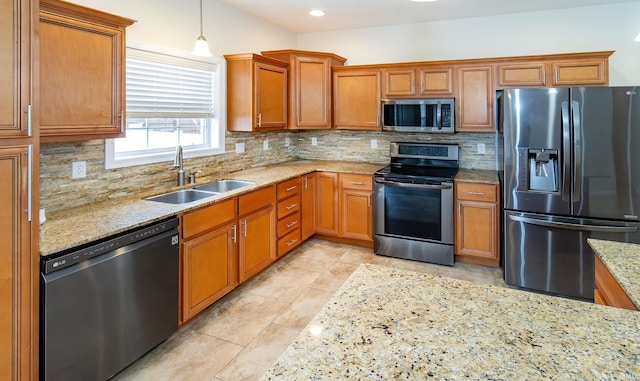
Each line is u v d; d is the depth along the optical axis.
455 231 3.65
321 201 4.24
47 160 2.18
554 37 3.74
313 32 4.68
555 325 0.98
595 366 0.80
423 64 3.89
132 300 2.00
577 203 2.92
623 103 2.76
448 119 3.81
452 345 0.88
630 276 1.29
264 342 2.38
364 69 4.18
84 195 2.40
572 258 2.98
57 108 1.90
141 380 2.02
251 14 3.88
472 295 1.16
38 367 1.61
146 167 2.83
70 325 1.71
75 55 1.97
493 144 4.02
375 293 1.18
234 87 3.57
